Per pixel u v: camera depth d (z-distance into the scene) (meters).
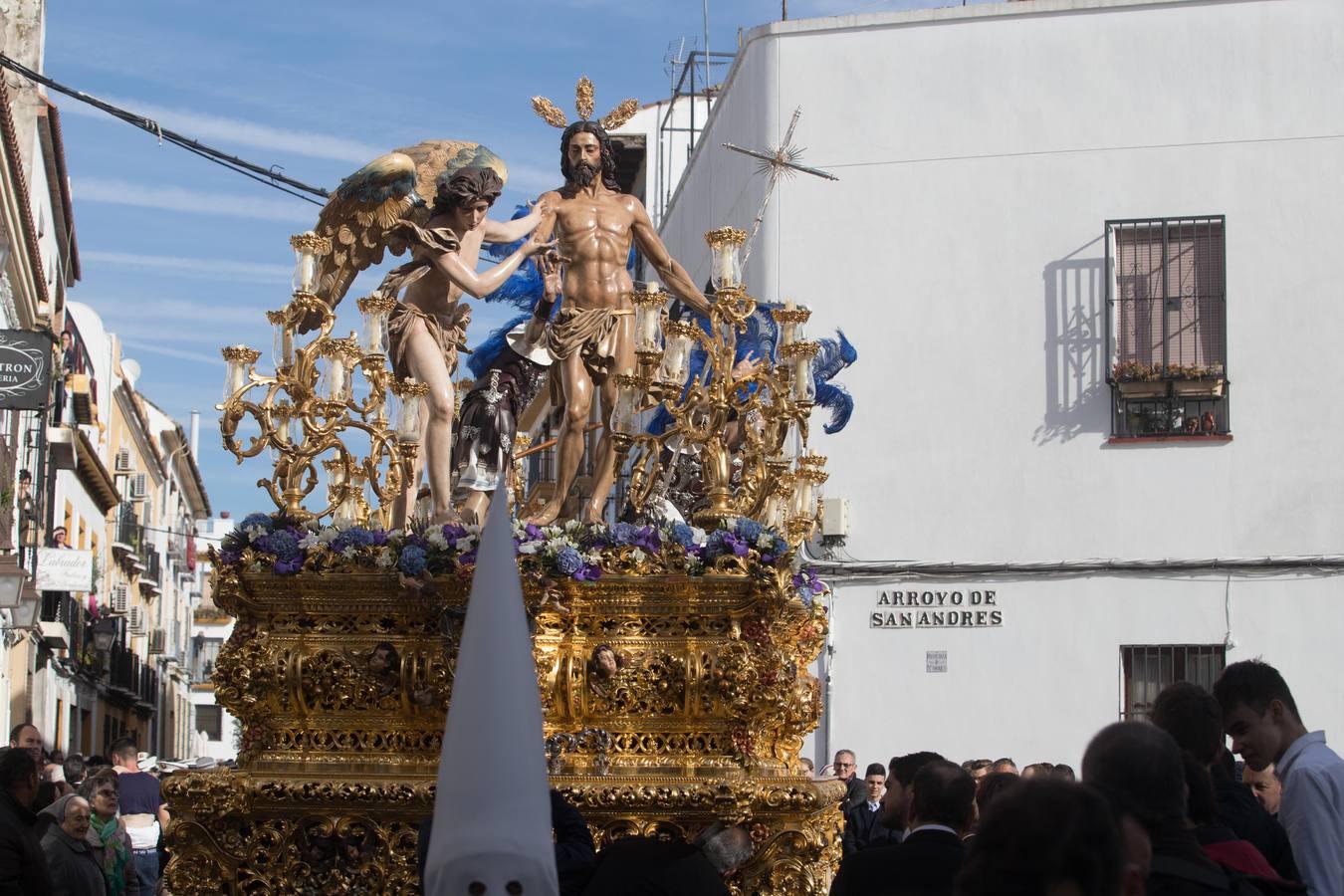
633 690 7.44
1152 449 18.28
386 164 8.23
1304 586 17.86
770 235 19.06
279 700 7.55
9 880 7.29
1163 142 18.61
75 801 9.66
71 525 34.06
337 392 8.15
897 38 19.11
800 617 8.34
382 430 8.55
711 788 7.24
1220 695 5.98
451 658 7.37
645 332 7.69
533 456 10.59
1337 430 18.03
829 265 19.00
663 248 8.62
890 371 18.77
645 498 8.32
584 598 7.50
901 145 19.02
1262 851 5.56
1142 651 18.09
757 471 8.29
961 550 18.45
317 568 7.51
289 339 8.09
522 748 4.89
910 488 18.59
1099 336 18.48
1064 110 18.80
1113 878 3.19
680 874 6.24
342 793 7.32
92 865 9.70
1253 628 17.91
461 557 7.34
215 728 72.62
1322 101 18.38
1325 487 17.98
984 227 18.81
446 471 8.08
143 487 45.47
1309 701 17.70
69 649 32.53
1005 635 18.27
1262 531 18.05
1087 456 18.38
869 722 18.30
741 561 7.41
